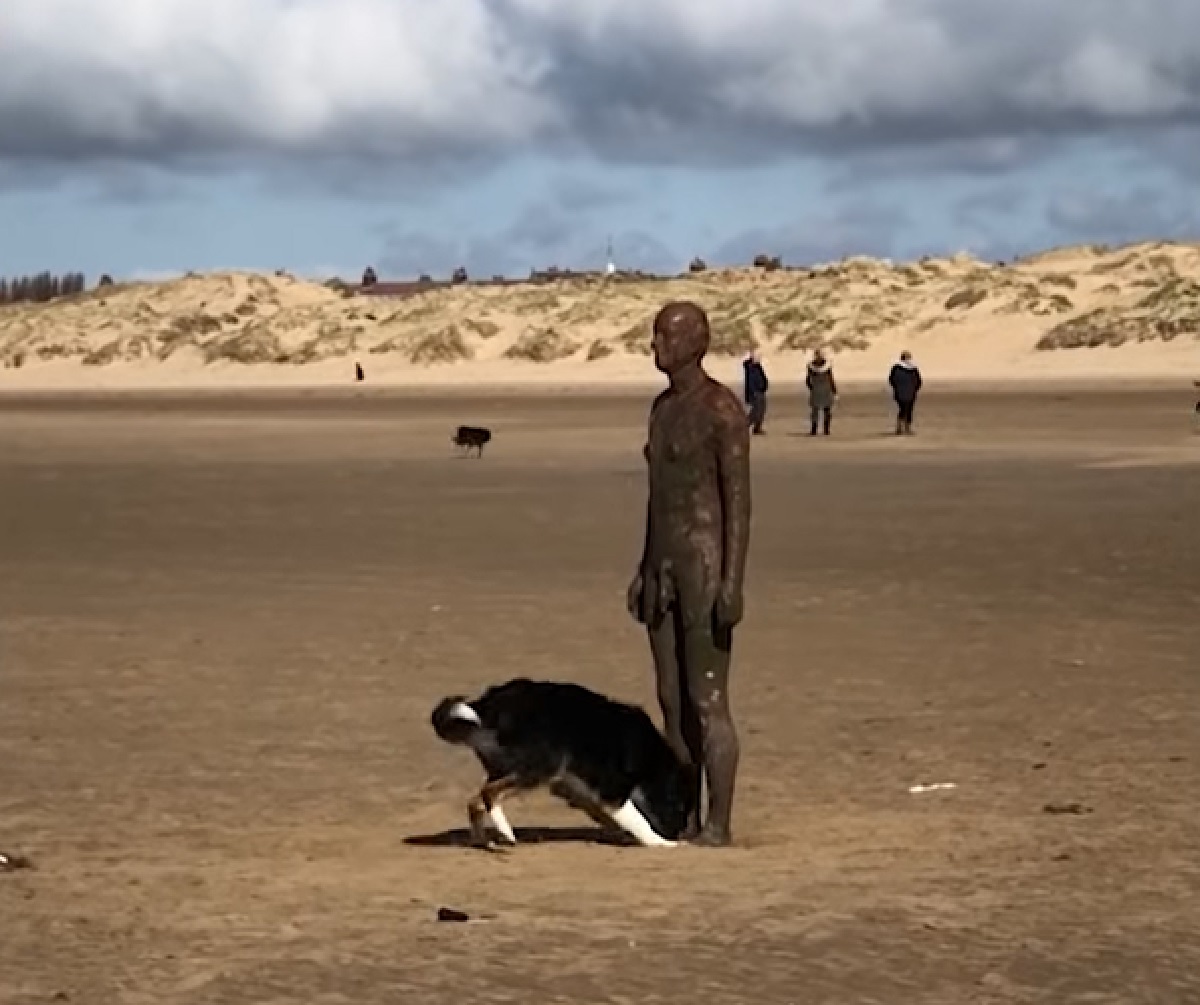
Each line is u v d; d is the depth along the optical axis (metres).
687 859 10.44
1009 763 13.13
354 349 161.25
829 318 146.00
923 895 9.38
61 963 8.24
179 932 8.74
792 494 35.03
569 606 20.77
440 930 8.71
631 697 15.42
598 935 8.61
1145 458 44.00
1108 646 17.88
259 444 57.84
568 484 38.84
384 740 14.06
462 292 171.75
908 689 15.95
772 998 7.69
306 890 9.63
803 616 19.98
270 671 17.02
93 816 11.76
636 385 121.62
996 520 29.73
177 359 172.38
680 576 11.09
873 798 12.19
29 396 127.62
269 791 12.48
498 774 10.76
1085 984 7.86
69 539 28.91
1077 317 138.50
